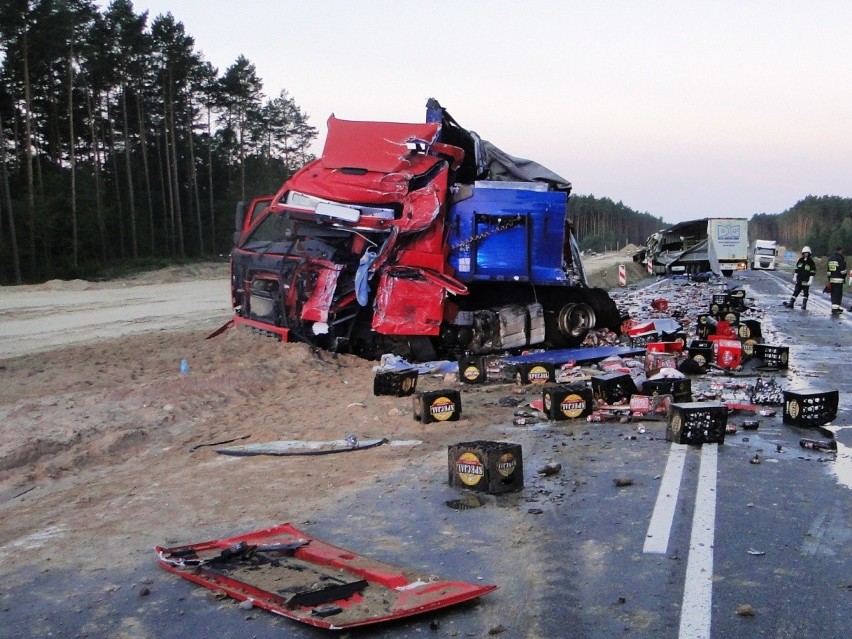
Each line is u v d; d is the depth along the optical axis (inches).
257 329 547.5
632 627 153.9
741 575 178.5
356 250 515.8
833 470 263.9
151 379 436.5
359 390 419.5
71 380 438.9
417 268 507.8
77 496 253.1
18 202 1991.9
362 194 508.1
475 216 536.4
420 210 506.6
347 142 539.5
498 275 545.6
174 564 188.4
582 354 529.3
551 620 157.8
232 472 275.6
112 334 689.0
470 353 540.7
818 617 157.1
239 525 221.0
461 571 184.4
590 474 263.4
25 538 215.5
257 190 2967.5
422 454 294.0
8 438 313.0
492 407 378.0
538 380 437.1
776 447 295.3
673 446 298.2
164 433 332.5
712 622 155.5
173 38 2389.3
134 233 2343.8
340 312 510.6
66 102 2217.0
